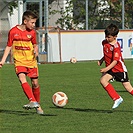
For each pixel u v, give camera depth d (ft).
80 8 232.73
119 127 61.87
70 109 79.05
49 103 86.89
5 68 186.09
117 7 233.55
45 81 132.16
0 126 62.90
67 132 58.49
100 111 76.59
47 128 61.31
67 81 131.95
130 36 229.86
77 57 226.17
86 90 108.99
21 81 71.00
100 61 76.02
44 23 226.38
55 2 237.45
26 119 68.59
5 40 215.72
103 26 234.38
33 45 73.46
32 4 231.71
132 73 159.94
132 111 76.38
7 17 219.41
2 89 111.34
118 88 114.93
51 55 223.71
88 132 58.39
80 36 225.76
